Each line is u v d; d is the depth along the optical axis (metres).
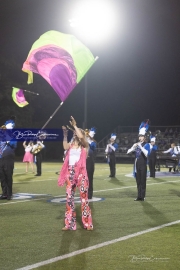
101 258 5.09
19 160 32.69
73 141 6.71
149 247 5.60
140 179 10.03
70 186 6.66
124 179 16.08
